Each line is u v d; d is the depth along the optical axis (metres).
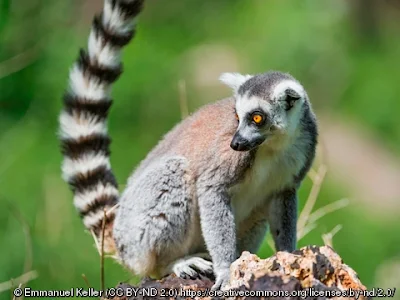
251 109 9.20
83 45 18.33
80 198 10.64
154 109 19.58
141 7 11.09
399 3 25.36
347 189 18.88
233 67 21.88
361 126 21.80
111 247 10.45
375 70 22.66
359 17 24.84
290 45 21.58
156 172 9.68
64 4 18.72
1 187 15.41
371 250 16.31
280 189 9.62
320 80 22.03
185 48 22.55
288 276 7.13
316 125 9.71
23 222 12.82
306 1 22.27
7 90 17.02
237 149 9.05
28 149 16.48
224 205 9.40
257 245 10.27
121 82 19.72
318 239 14.89
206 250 9.99
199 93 20.91
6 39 16.38
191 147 9.63
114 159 17.94
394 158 21.22
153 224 9.64
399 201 19.69
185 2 23.91
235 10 23.53
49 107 17.39
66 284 13.69
